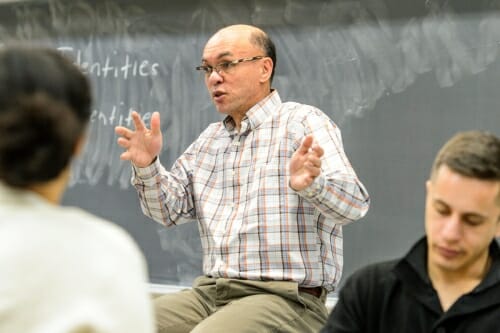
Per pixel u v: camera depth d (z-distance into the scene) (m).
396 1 2.79
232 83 2.50
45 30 3.58
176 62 3.28
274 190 2.37
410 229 2.79
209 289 2.45
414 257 1.45
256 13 3.07
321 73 2.94
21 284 0.96
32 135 1.01
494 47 2.63
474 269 1.40
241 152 2.50
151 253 3.35
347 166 2.30
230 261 2.39
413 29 2.76
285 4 3.01
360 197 2.25
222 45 2.51
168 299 2.51
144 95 3.37
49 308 0.96
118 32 3.42
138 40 3.37
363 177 2.87
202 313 2.44
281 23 3.02
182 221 2.62
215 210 2.50
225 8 3.14
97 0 3.46
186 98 3.26
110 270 1.02
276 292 2.29
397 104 2.80
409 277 1.44
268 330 2.18
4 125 1.00
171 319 2.42
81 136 1.09
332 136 2.37
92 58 3.48
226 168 2.52
